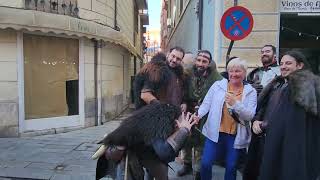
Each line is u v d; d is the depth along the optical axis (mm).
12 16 8852
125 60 17562
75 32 10133
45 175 6512
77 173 6637
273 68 5949
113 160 3807
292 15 9703
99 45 11805
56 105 10555
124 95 16844
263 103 4609
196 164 5883
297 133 3742
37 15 9211
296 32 10578
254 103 4691
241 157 4996
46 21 9375
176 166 7031
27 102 9906
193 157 6059
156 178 3850
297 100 3723
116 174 3865
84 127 11250
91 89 11617
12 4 9312
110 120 13141
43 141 9156
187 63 5840
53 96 10484
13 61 9477
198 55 5836
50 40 10328
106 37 11578
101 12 12141
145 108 3781
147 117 3660
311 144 3785
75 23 10102
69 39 10781
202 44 13008
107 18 12719
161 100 4582
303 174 3697
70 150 8250
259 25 9453
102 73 12250
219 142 4938
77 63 11078
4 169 6793
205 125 5035
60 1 10305
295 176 3717
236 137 4812
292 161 3736
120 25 15688
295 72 3824
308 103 3688
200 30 13133
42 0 9844
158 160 3812
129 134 3656
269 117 4191
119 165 3838
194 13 15227
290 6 9555
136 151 3783
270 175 3914
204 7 12625
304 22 10477
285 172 3775
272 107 4305
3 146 8523
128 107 18016
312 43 11258
